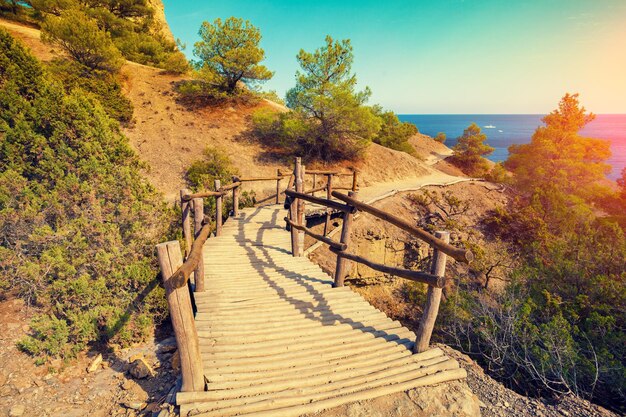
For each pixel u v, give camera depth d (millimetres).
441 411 3387
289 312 5062
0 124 8469
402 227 4328
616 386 6352
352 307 5359
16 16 24844
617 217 19047
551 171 23766
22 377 4508
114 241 6711
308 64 20031
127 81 24125
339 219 14539
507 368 7637
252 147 21766
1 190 7004
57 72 16953
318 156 22219
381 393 3510
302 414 3191
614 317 8539
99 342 5547
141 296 6152
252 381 3516
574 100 25750
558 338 7270
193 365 3287
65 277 5766
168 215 8875
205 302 5273
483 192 23750
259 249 8078
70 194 7617
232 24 22969
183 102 24266
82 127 9359
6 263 5773
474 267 15367
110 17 27516
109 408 4234
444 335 9648
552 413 4020
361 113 19859
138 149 18094
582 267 11125
